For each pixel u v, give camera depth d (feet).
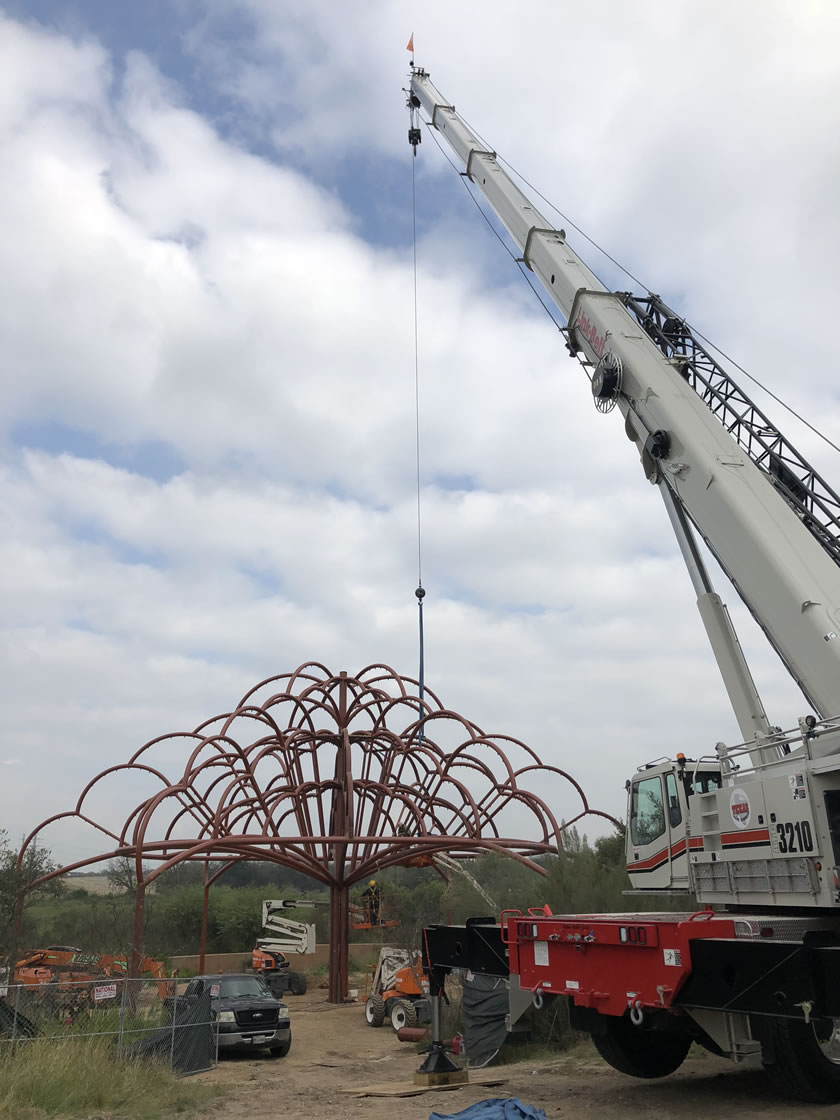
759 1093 33.76
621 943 31.19
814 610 32.58
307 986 125.59
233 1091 46.68
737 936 29.07
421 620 108.99
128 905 179.42
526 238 65.00
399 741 107.96
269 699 107.96
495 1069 48.03
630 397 47.14
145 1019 57.00
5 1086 39.55
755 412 43.86
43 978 82.94
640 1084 37.63
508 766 105.50
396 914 133.28
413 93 109.40
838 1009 24.08
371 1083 49.01
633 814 39.83
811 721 30.01
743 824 31.99
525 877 104.22
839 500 40.19
